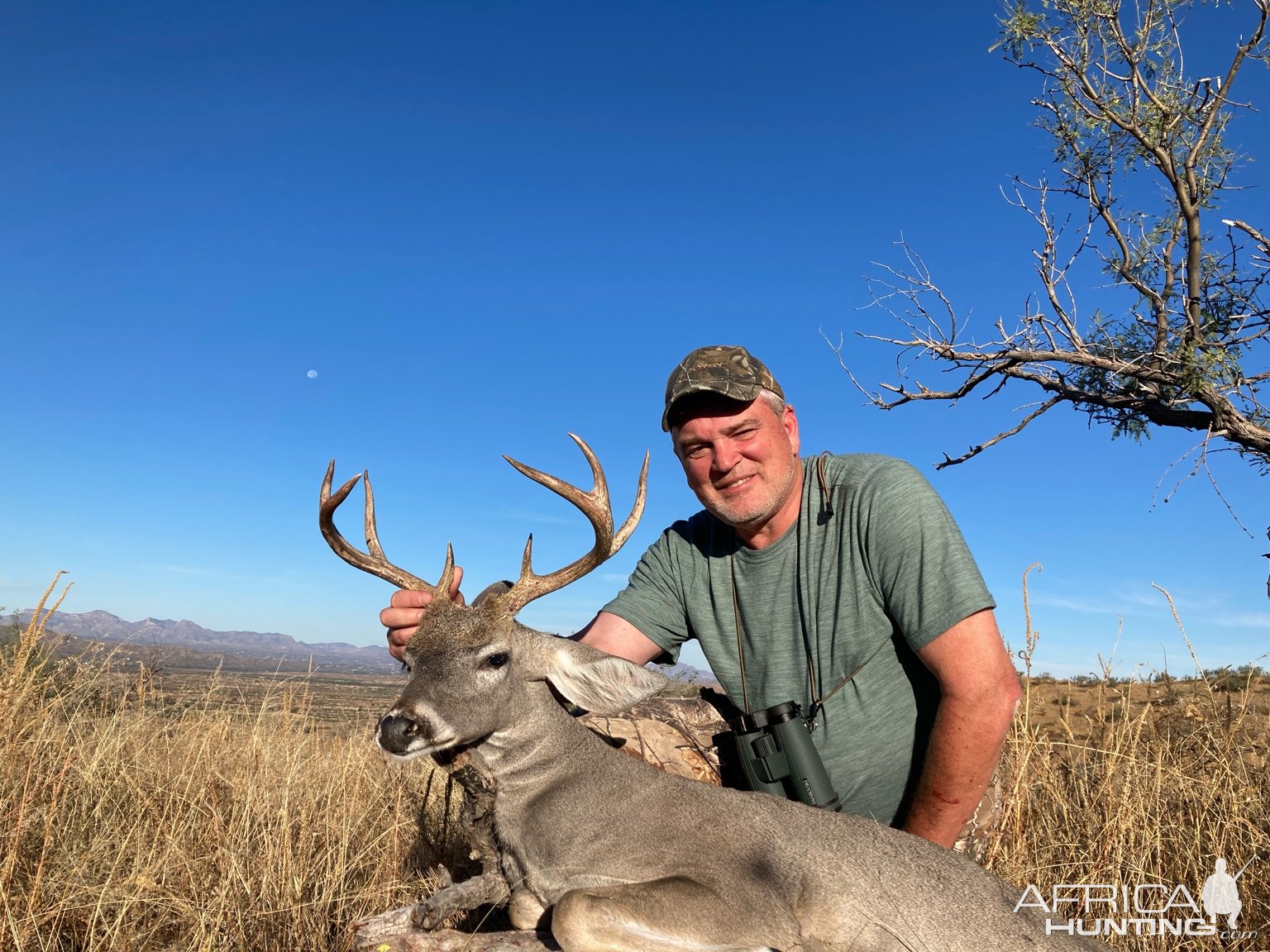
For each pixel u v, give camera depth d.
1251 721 1.81
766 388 1.31
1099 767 1.57
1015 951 1.03
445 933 1.09
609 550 1.21
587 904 1.01
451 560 1.22
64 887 1.22
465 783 1.20
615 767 1.19
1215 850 1.35
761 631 1.36
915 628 1.20
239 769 1.62
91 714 1.87
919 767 1.27
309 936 1.19
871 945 1.04
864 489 1.27
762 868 1.07
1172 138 2.81
